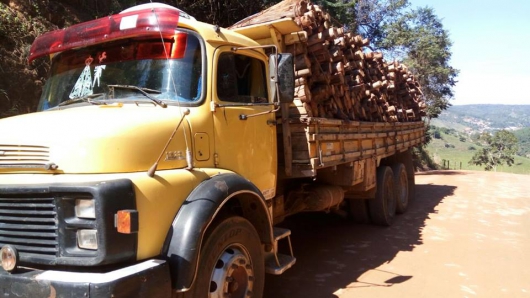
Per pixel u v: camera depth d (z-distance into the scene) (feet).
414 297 15.25
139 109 11.02
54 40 13.57
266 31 16.26
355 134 20.51
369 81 23.90
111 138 9.50
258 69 14.57
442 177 57.06
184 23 12.21
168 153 10.48
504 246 21.89
